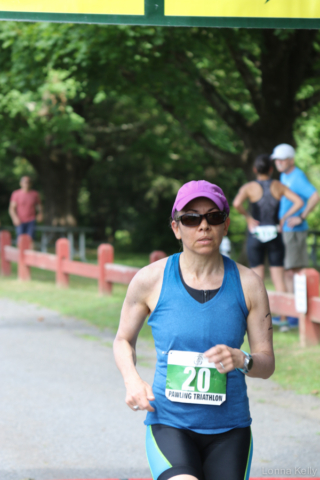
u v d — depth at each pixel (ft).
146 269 11.91
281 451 19.98
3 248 67.87
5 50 60.80
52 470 18.67
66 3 16.06
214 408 11.39
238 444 11.41
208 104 69.36
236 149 93.35
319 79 63.10
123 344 12.01
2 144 98.68
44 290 56.08
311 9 16.31
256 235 36.47
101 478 18.07
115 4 16.15
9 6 15.93
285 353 32.04
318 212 118.21
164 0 16.21
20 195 70.69
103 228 148.15
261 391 26.71
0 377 29.40
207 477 11.20
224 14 16.34
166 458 10.98
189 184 11.54
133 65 56.65
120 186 138.31
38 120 87.15
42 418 23.52
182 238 11.53
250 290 11.59
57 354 34.01
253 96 64.23
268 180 36.55
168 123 101.96
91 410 24.54
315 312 32.42
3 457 19.67
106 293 51.75
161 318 11.57
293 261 36.86
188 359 11.39
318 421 22.90
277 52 57.67
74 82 64.34
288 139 65.10
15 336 38.47
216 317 11.37
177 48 55.11
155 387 11.74
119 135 110.01
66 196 111.96
